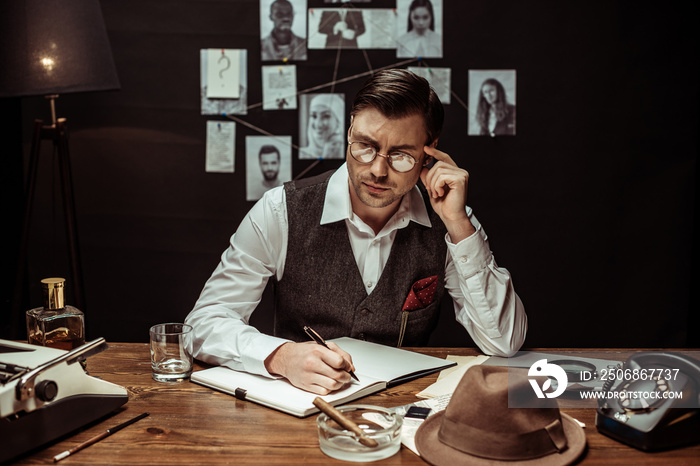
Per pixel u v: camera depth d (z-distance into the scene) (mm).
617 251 2857
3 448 1000
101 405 1172
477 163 2832
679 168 2820
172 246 2875
